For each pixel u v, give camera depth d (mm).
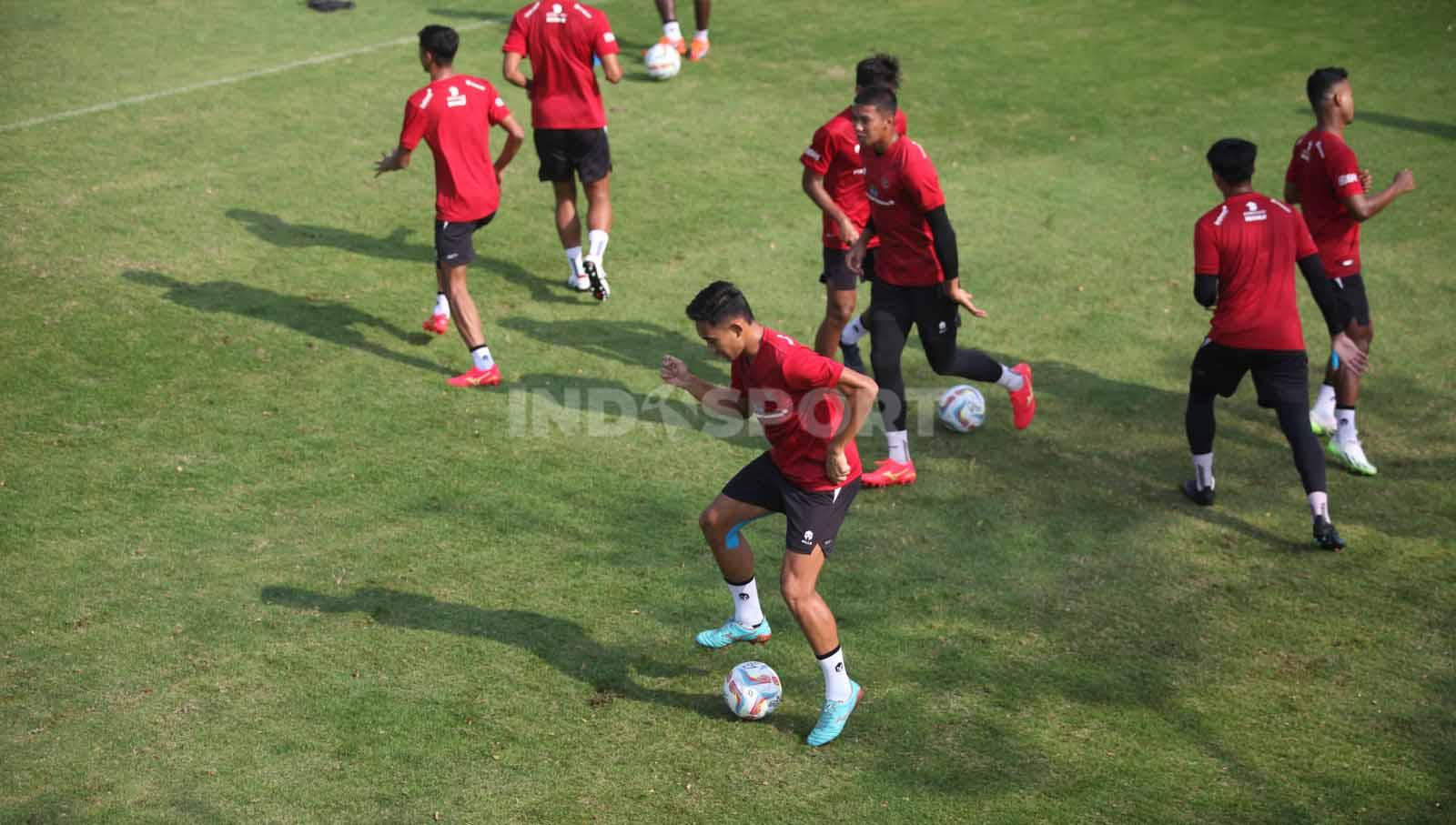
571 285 23859
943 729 12711
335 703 12719
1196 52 39312
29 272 22422
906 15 42562
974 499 17547
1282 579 15727
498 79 35125
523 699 12922
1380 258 26094
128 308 21500
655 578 15258
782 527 16719
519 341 21688
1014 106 34656
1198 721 12930
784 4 43688
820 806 11539
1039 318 23391
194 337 20797
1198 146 32062
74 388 18969
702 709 12953
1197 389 17156
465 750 12141
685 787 11758
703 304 11867
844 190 19031
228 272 23266
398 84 34344
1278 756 12391
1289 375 16375
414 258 24609
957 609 14922
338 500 16594
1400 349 22328
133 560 15039
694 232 26328
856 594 15156
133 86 33188
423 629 14016
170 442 17750
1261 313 16125
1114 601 15164
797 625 14555
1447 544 16578
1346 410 18391
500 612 14406
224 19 40188
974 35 40625
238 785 11523
